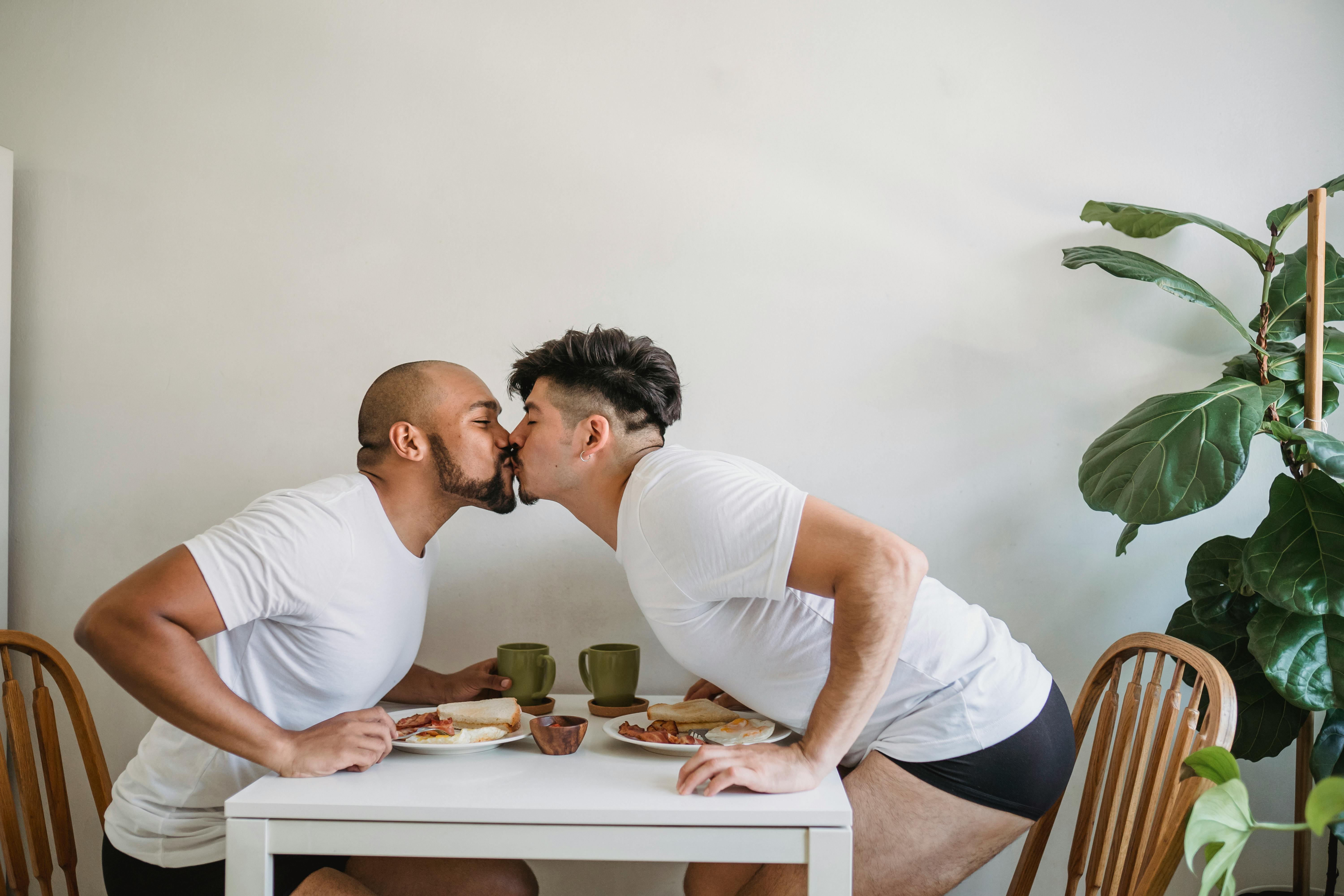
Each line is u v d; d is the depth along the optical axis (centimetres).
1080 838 126
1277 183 152
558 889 153
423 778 98
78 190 157
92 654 94
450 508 120
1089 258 135
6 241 152
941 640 109
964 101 154
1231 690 98
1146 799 108
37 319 157
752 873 114
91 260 157
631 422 111
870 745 114
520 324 155
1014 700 109
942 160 153
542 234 155
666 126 154
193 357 156
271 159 156
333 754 98
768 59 154
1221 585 129
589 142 155
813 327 153
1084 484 123
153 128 157
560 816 87
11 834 124
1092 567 152
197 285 156
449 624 155
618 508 112
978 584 153
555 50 155
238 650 109
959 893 154
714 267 154
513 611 155
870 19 154
